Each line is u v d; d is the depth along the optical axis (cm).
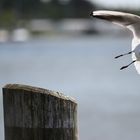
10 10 17388
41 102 845
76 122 866
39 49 11469
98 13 1048
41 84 4416
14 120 853
